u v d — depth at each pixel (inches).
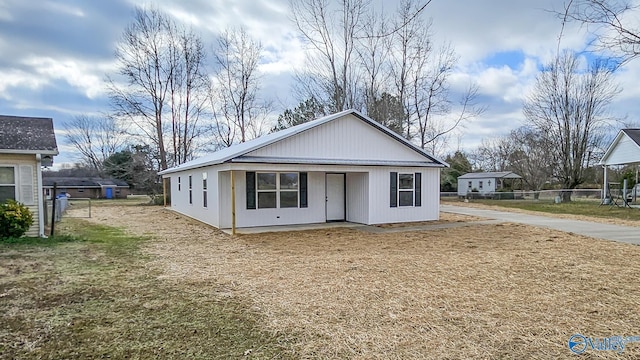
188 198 666.8
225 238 406.6
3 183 382.9
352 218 546.6
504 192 1293.1
